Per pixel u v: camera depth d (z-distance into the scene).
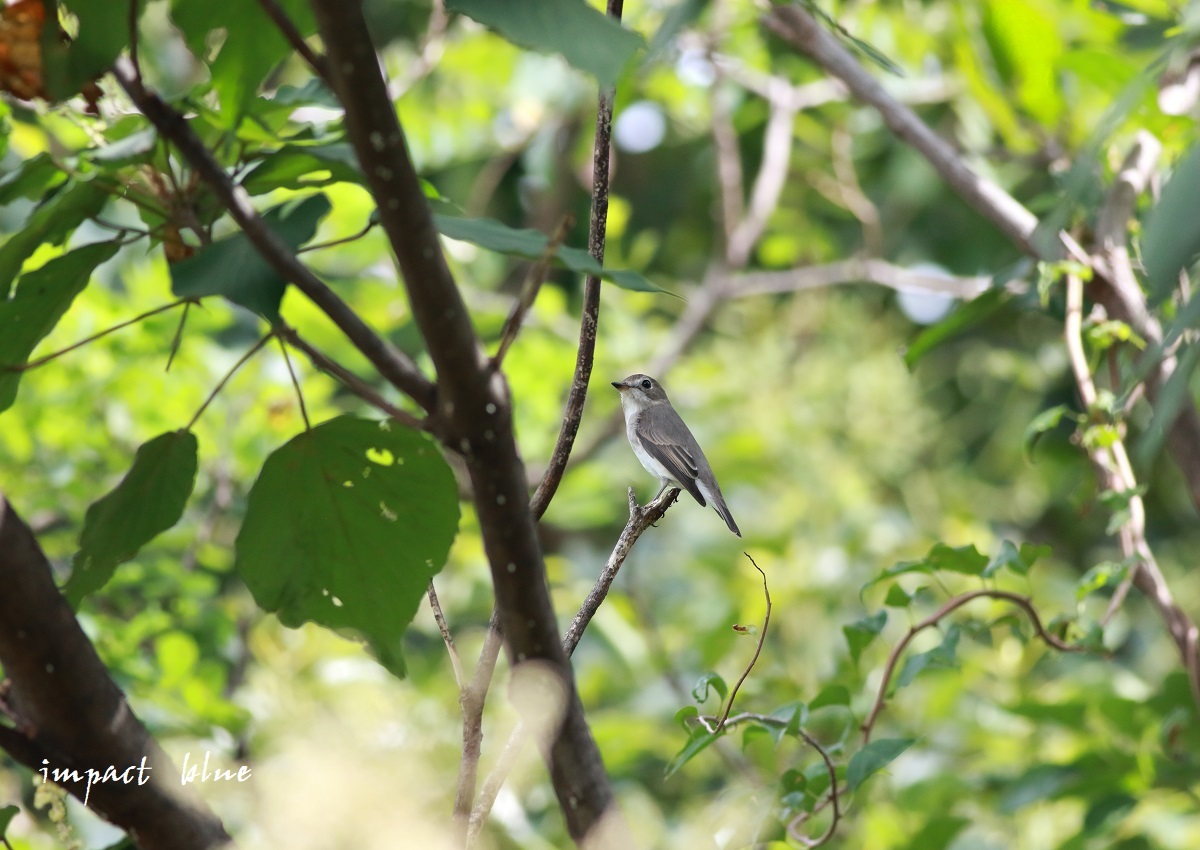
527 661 3.63
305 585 4.42
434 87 16.20
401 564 4.39
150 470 4.36
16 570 3.59
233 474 12.34
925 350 9.05
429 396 3.46
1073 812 10.82
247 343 13.23
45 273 4.09
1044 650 11.16
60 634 3.69
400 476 4.27
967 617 8.98
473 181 18.36
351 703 8.99
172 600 10.50
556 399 15.15
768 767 10.27
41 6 3.45
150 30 14.03
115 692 3.87
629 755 11.91
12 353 4.31
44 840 7.87
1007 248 17.73
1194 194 3.04
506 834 9.78
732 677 12.46
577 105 16.83
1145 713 9.45
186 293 3.62
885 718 11.86
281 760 4.69
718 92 17.17
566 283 19.33
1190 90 8.53
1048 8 10.82
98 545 4.46
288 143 4.05
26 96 3.47
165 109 3.26
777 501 15.88
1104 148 8.91
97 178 3.94
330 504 4.31
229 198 3.28
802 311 18.12
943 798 10.51
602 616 13.72
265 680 10.44
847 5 12.94
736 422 16.61
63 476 11.18
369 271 13.11
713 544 16.08
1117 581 8.20
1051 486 17.73
